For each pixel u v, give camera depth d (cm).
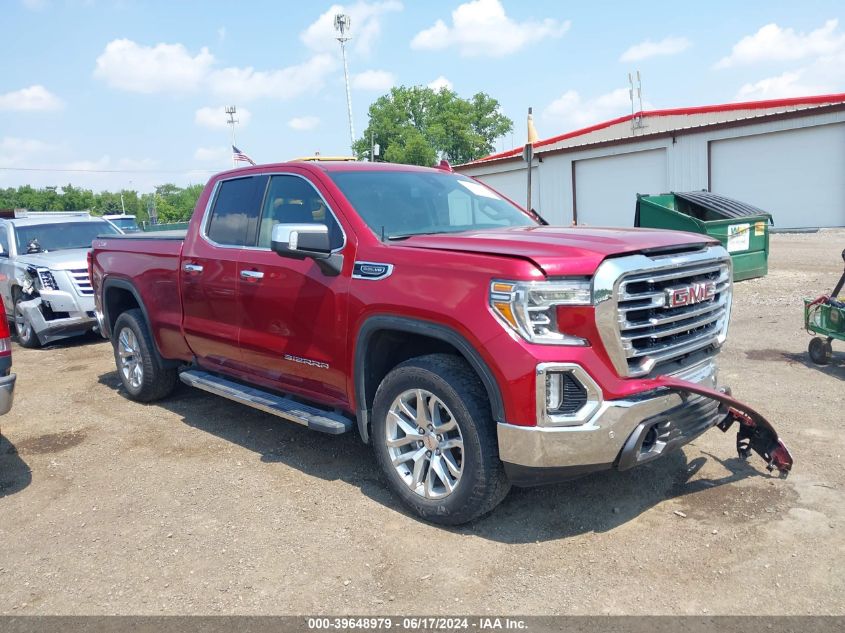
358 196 448
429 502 382
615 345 337
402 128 6191
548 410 333
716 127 2484
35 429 584
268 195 498
